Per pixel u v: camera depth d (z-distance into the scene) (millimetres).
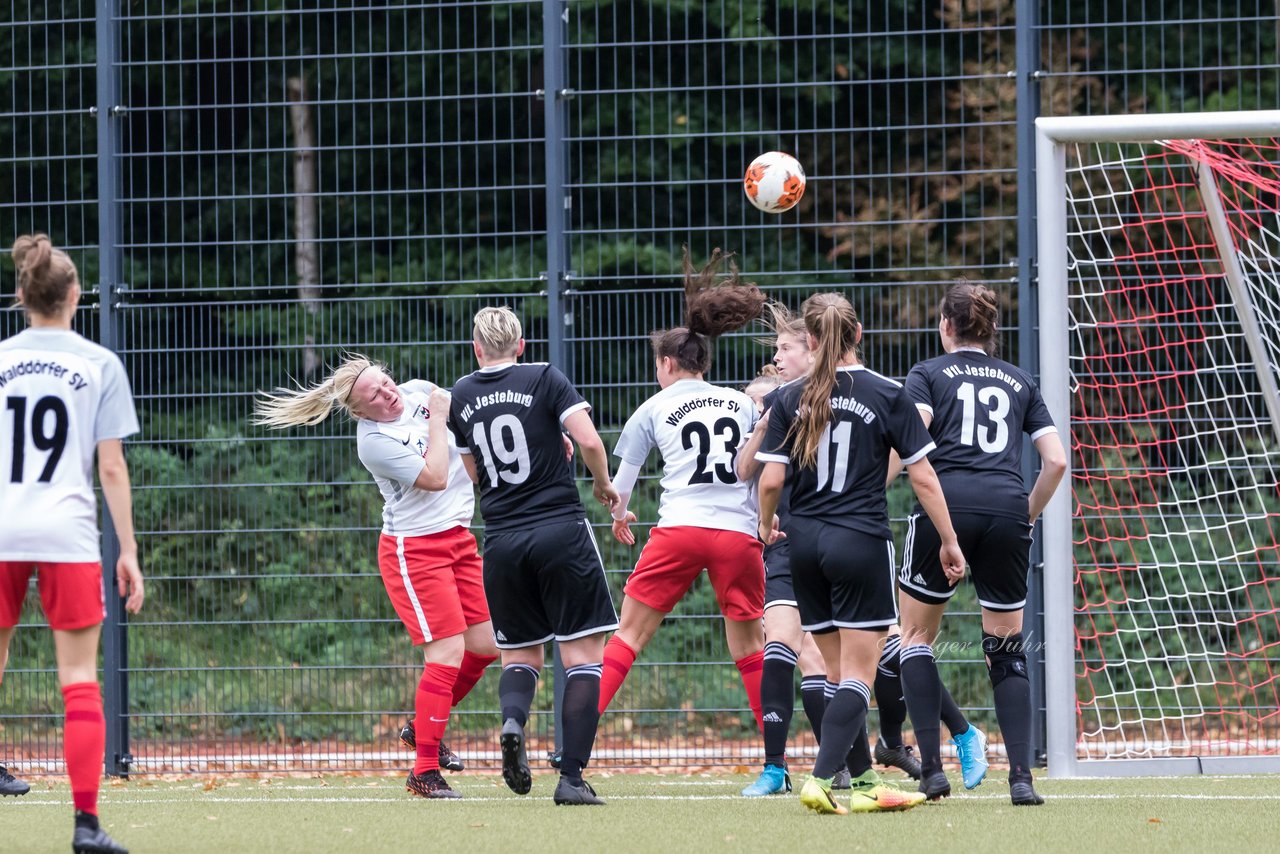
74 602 15453
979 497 19719
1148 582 36656
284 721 30344
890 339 30609
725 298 22766
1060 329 25016
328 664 30391
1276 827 17938
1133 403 36812
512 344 21562
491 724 33906
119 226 29406
